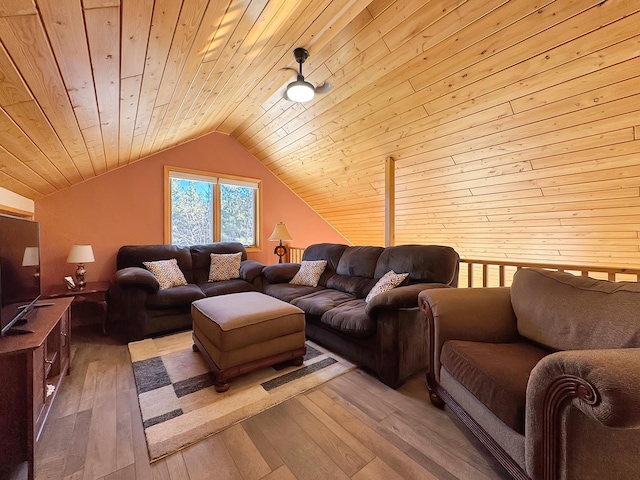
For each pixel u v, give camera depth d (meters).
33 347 1.13
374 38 2.08
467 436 1.38
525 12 1.62
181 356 2.26
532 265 2.14
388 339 1.82
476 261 2.46
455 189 3.24
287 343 2.04
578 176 2.39
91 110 1.56
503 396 1.04
